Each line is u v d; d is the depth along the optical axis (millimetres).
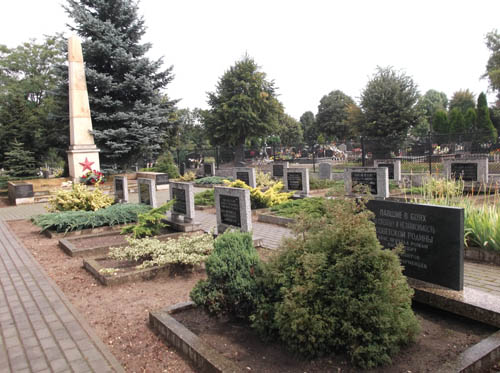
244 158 39625
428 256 4734
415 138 39281
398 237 5117
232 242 4473
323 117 75688
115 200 15477
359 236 3408
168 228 10898
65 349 4191
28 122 28938
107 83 25766
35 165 29578
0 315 5246
